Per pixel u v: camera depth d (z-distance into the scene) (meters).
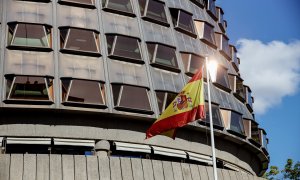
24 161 28.47
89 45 36.50
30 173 28.34
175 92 37.84
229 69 46.09
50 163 28.88
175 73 39.25
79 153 34.16
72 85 34.56
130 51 37.69
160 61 38.78
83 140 34.25
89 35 36.84
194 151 37.78
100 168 29.73
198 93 26.44
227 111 41.25
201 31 44.06
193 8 45.38
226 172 33.78
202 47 43.22
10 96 33.34
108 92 35.38
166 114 27.09
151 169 30.98
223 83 42.78
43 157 28.88
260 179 36.12
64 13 37.41
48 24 36.41
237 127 41.25
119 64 36.94
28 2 37.16
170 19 42.03
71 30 36.53
